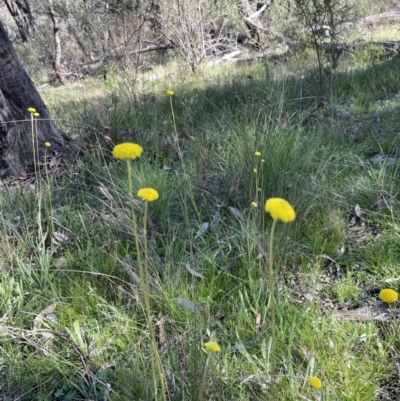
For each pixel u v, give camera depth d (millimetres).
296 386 1875
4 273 2738
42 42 14703
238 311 2359
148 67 10766
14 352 2254
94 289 2521
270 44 10148
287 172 3293
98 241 2961
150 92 6473
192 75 8672
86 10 10961
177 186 3455
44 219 3195
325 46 6762
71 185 3705
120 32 8578
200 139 4297
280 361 2041
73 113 6098
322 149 3836
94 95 8750
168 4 9734
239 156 3584
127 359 2156
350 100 5602
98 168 3787
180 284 2520
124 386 1950
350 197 3311
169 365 2010
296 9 7082
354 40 8516
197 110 5301
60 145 4566
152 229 3053
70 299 2553
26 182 4090
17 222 3260
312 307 2336
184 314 2338
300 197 3041
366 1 11445
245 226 2891
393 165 3619
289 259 2736
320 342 2123
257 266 2604
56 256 3004
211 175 3596
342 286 2564
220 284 2570
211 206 3295
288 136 3814
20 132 4301
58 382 2092
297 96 5781
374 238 2951
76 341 2250
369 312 2396
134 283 2570
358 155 3969
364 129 4500
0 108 4195
